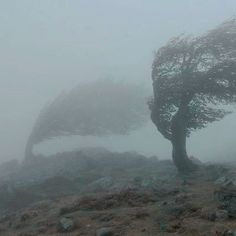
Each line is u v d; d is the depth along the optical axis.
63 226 14.14
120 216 14.28
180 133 26.17
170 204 14.71
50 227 14.81
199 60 26.16
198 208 13.63
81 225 14.11
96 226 13.73
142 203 16.08
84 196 18.17
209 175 22.20
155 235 11.91
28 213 17.64
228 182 17.52
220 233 11.06
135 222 13.45
